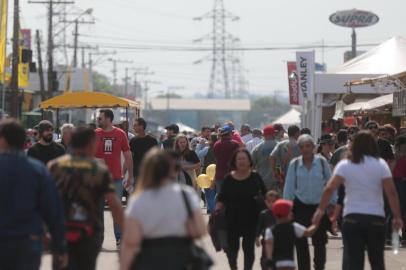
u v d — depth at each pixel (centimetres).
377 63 6844
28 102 14475
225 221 2759
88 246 2011
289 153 3512
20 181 1830
